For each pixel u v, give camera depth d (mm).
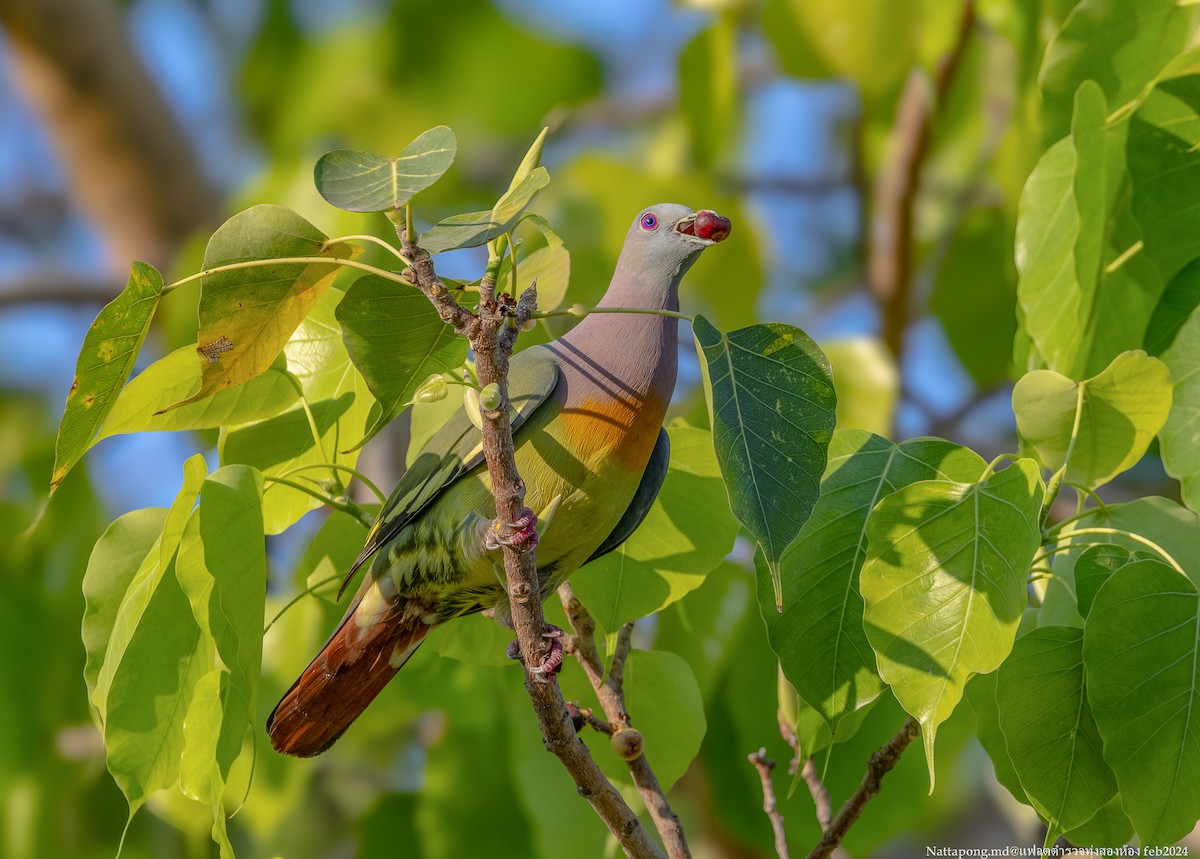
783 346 5566
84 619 6395
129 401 6836
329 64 13547
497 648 7965
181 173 14742
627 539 7250
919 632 5684
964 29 11156
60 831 11117
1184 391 6695
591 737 7492
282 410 7238
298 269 6023
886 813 9398
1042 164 7406
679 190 11133
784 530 5285
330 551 7582
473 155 14359
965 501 5789
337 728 7547
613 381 6766
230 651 5902
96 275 15047
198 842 10750
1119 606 5711
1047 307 7312
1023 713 5980
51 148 14758
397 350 6039
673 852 6773
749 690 9453
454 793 10492
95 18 14094
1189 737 5703
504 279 6230
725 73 11117
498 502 5637
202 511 5879
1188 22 7367
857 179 13406
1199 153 6992
